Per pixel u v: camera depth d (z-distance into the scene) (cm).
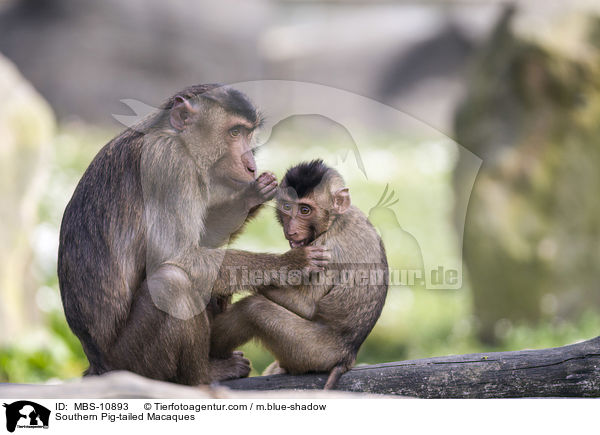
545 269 1623
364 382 721
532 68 1664
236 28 3269
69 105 2936
